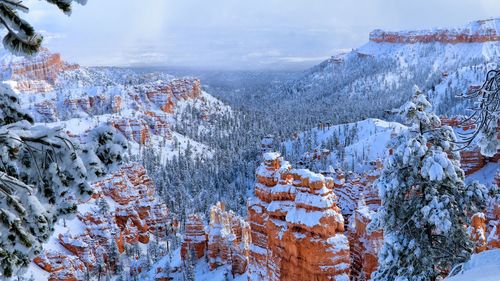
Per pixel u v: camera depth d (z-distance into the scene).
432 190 24.61
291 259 26.14
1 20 8.17
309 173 25.89
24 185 8.21
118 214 135.12
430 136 25.16
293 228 25.81
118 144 10.14
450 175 23.91
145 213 142.38
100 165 9.65
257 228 37.38
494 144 18.70
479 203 25.00
